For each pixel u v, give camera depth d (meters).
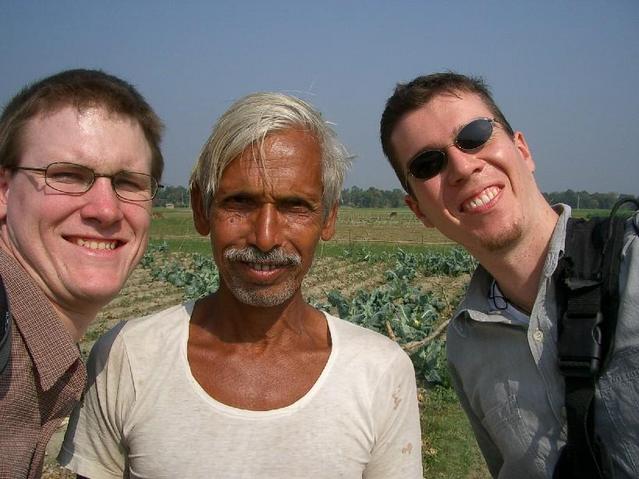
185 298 6.06
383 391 0.70
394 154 0.95
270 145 0.68
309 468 0.64
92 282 0.62
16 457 0.59
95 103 0.62
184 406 0.66
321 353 0.72
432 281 7.55
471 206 0.85
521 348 0.85
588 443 0.75
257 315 0.70
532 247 0.85
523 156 0.95
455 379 0.97
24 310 0.60
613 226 0.76
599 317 0.74
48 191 0.61
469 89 0.88
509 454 0.87
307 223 0.70
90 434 0.70
